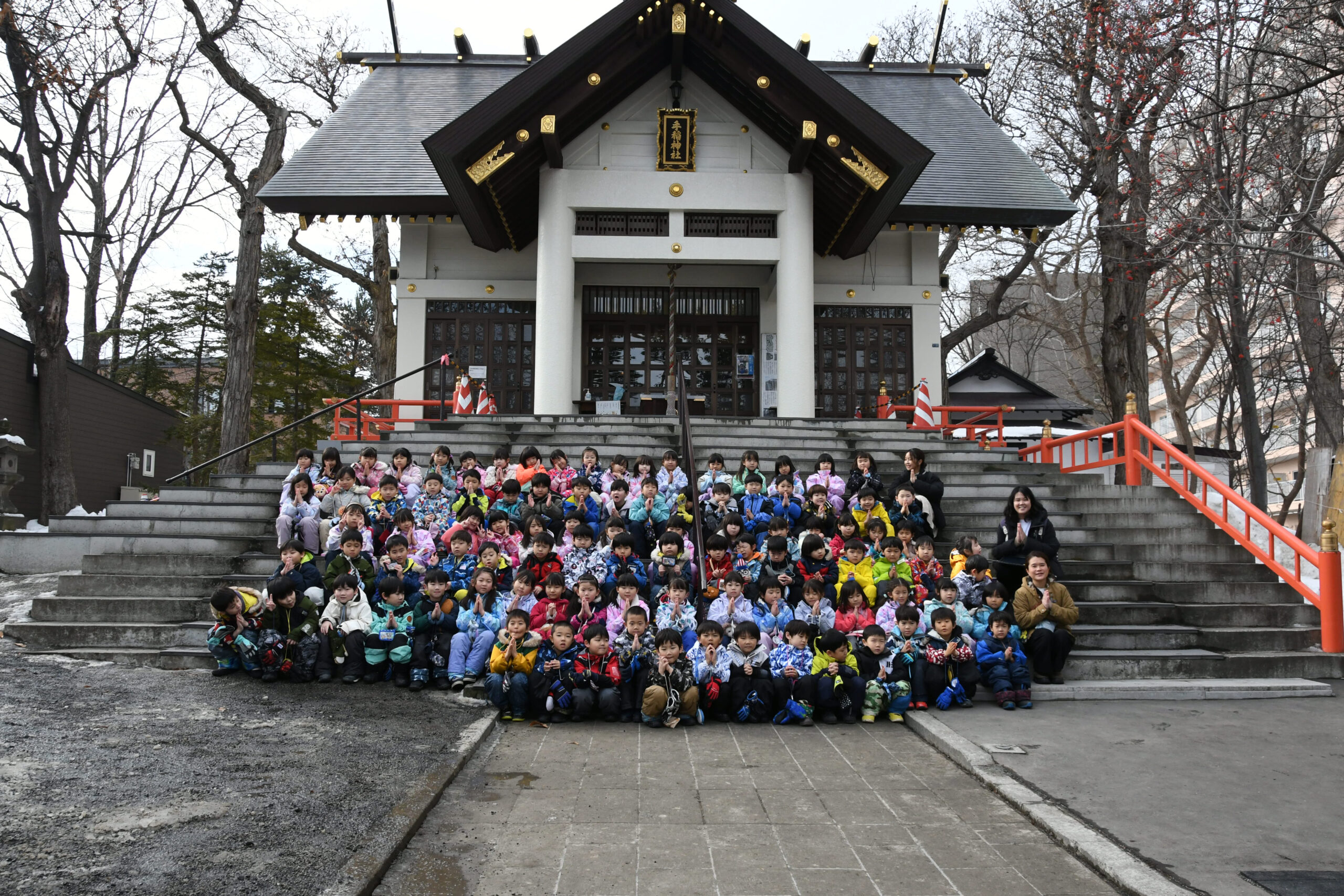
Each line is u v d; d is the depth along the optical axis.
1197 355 31.55
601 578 7.22
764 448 11.58
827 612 6.95
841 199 15.19
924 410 13.61
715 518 8.41
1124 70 15.26
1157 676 7.44
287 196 15.72
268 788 4.40
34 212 17.17
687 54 14.65
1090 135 17.17
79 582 8.12
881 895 3.55
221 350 31.75
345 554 7.18
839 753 5.70
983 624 6.96
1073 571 8.94
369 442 10.89
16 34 15.97
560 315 14.33
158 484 25.61
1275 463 35.19
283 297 32.00
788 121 14.11
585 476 9.00
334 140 17.61
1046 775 5.05
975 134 18.75
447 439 11.14
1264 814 4.43
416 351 16.89
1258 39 11.97
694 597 7.44
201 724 5.49
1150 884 3.54
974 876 3.75
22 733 5.02
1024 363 39.00
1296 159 14.10
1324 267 16.88
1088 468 11.55
